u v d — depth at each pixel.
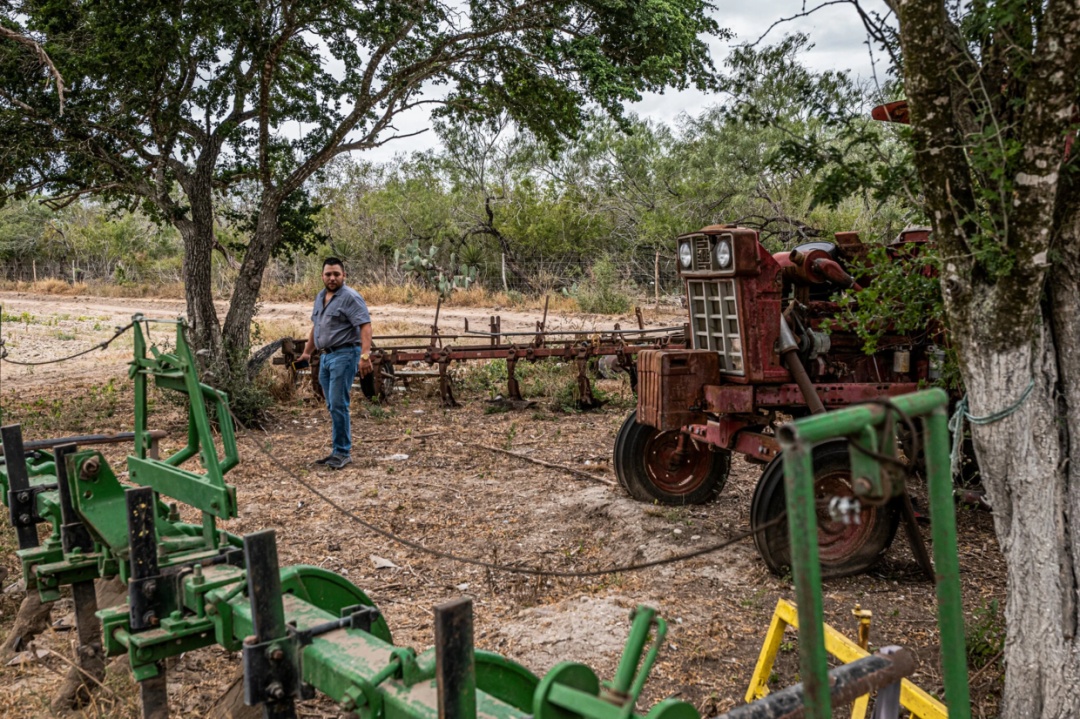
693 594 4.93
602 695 1.90
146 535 3.23
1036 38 2.83
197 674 4.16
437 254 33.88
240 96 10.82
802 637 1.56
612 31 10.42
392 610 4.95
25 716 3.85
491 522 6.56
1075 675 3.07
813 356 5.63
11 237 48.56
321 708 3.83
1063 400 3.10
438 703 2.13
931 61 2.82
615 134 30.98
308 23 10.05
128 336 21.53
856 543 5.07
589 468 8.00
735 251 5.32
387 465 8.30
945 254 3.04
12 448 4.45
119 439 5.05
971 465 5.91
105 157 10.05
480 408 11.35
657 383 5.68
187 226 10.33
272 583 2.75
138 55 8.99
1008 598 3.27
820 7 3.42
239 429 9.68
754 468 7.97
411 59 10.87
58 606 5.01
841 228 17.30
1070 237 3.00
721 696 3.81
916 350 5.91
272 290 32.78
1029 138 2.70
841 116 3.66
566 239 32.56
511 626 4.55
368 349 8.27
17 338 20.98
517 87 11.70
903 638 4.32
